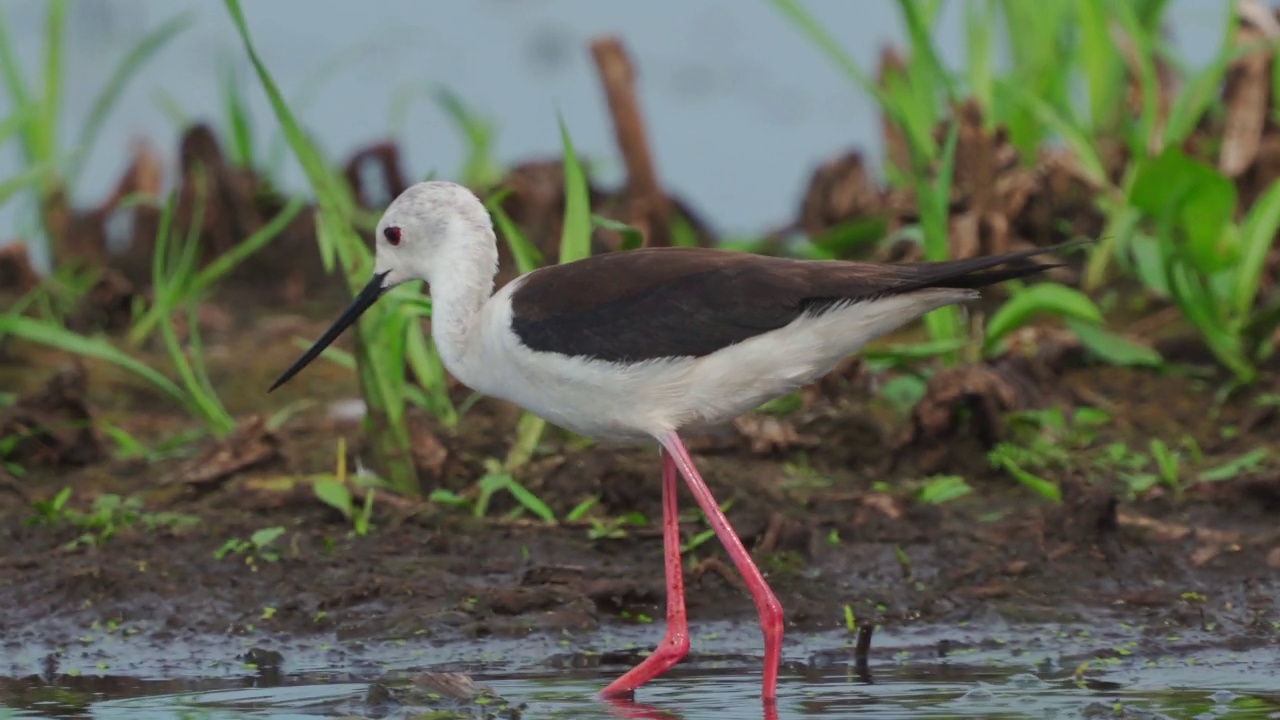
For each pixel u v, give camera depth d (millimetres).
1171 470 11617
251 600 10477
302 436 13078
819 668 9477
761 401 9305
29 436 12531
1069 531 10938
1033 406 12766
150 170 18078
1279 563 10617
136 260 17469
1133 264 14984
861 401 13188
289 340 15484
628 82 16875
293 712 8711
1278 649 9617
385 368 11547
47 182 17141
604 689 9047
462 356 9867
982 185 14836
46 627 10203
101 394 14297
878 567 10820
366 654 9812
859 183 17094
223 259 14984
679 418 9297
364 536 11203
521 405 9680
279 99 11305
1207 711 8445
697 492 9195
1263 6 15945
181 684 9266
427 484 11719
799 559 10891
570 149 11617
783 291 8992
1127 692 8852
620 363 9156
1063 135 15039
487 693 8938
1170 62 17203
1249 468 11750
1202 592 10438
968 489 11570
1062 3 16156
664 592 10578
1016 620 10180
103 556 10953
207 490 11977
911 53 15438
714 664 9609
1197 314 13016
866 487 11914
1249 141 15258
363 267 11414
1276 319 13078
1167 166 12461
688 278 9172
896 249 15398
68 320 15664
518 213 16938
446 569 10812
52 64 17062
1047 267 8828
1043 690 8922
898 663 9531
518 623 10164
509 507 11617
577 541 11133
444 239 10023
